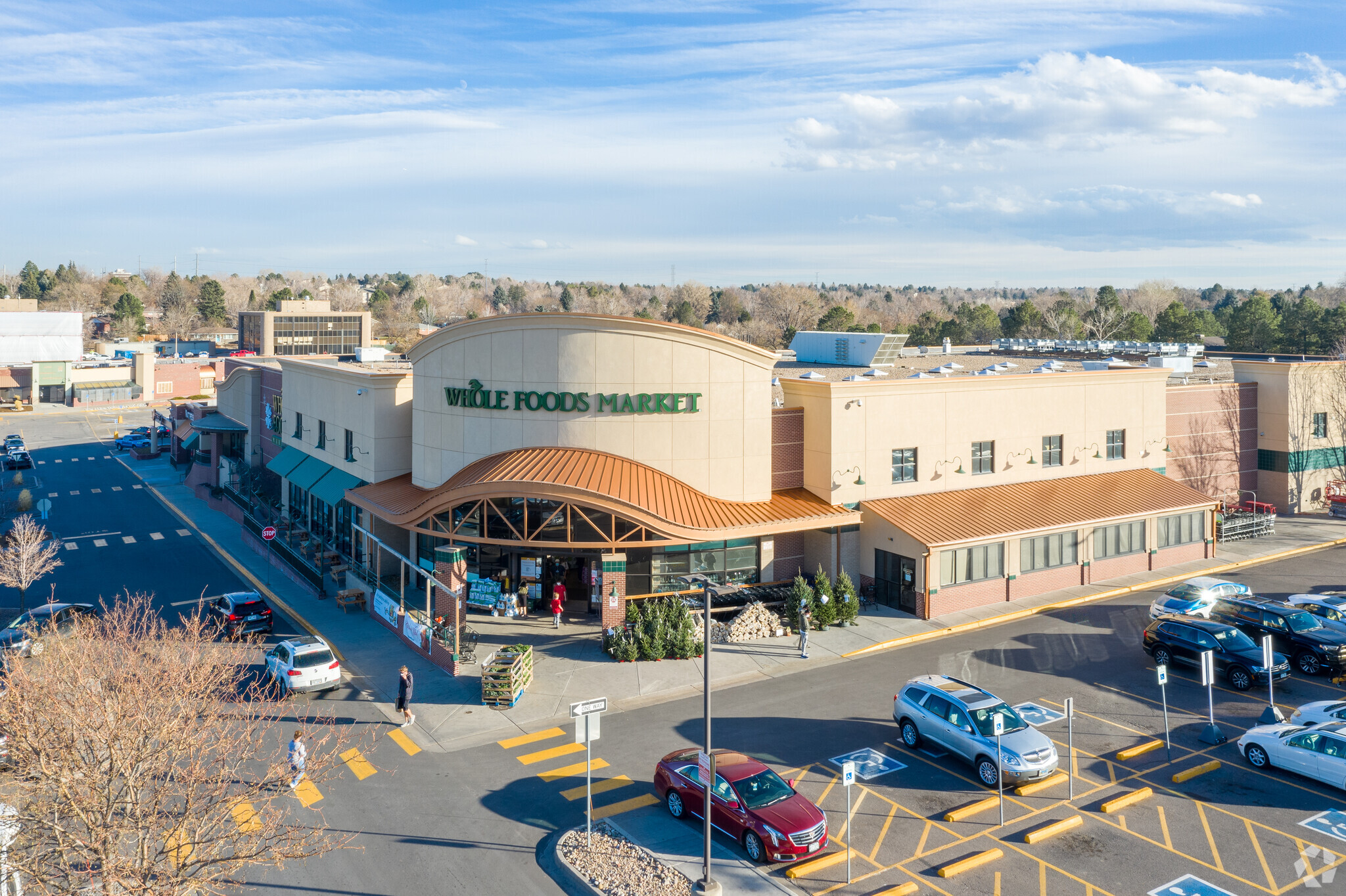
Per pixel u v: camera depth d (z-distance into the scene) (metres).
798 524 37.41
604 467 36.09
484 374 38.56
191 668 18.39
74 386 127.19
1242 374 56.75
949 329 140.00
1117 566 43.66
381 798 23.27
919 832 21.34
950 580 38.31
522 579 39.50
